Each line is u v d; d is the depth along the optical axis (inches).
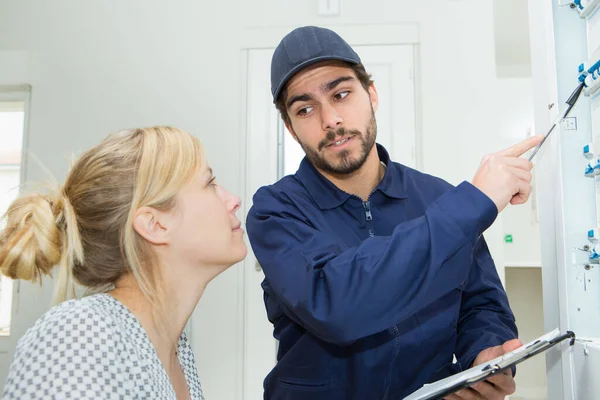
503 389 34.3
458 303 40.2
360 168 39.8
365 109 38.6
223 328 89.2
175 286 30.2
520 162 30.0
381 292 28.2
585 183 29.1
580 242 28.8
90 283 29.7
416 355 38.7
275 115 92.4
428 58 90.7
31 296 91.7
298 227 34.3
